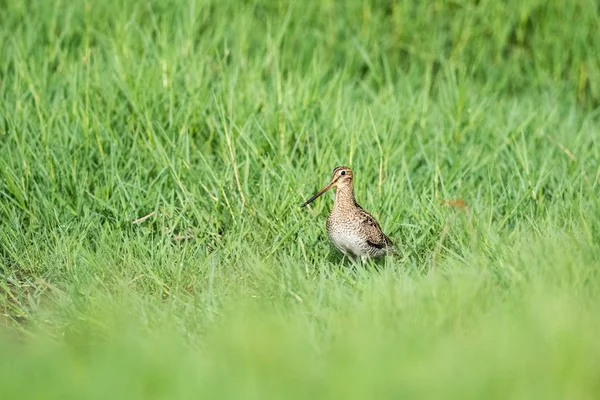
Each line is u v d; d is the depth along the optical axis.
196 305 10.18
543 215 12.64
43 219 12.66
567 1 18.75
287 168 13.33
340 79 16.47
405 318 9.20
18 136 13.95
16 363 8.27
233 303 10.02
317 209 12.99
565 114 17.09
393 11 18.75
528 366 8.03
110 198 12.88
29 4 18.30
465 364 7.95
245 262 11.30
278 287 10.41
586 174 13.80
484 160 14.05
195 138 14.48
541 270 10.07
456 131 15.02
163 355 8.34
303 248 11.69
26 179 13.12
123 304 10.16
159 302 10.56
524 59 18.50
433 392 7.56
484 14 18.83
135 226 12.52
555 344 8.38
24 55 16.17
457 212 12.23
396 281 10.35
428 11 18.84
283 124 14.27
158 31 16.61
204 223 12.44
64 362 8.24
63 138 13.98
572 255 10.30
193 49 16.48
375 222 11.61
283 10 18.38
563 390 7.67
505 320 8.99
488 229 11.41
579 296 9.59
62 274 11.45
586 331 8.62
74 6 17.64
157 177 12.96
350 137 13.93
